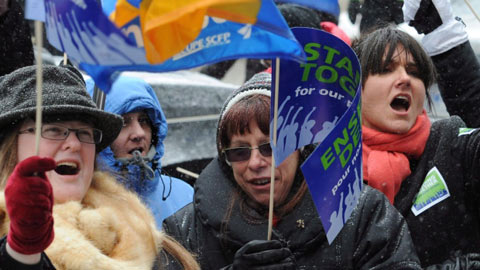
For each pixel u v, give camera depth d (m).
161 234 2.87
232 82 6.42
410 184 3.69
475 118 3.94
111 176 2.90
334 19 5.34
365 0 5.77
